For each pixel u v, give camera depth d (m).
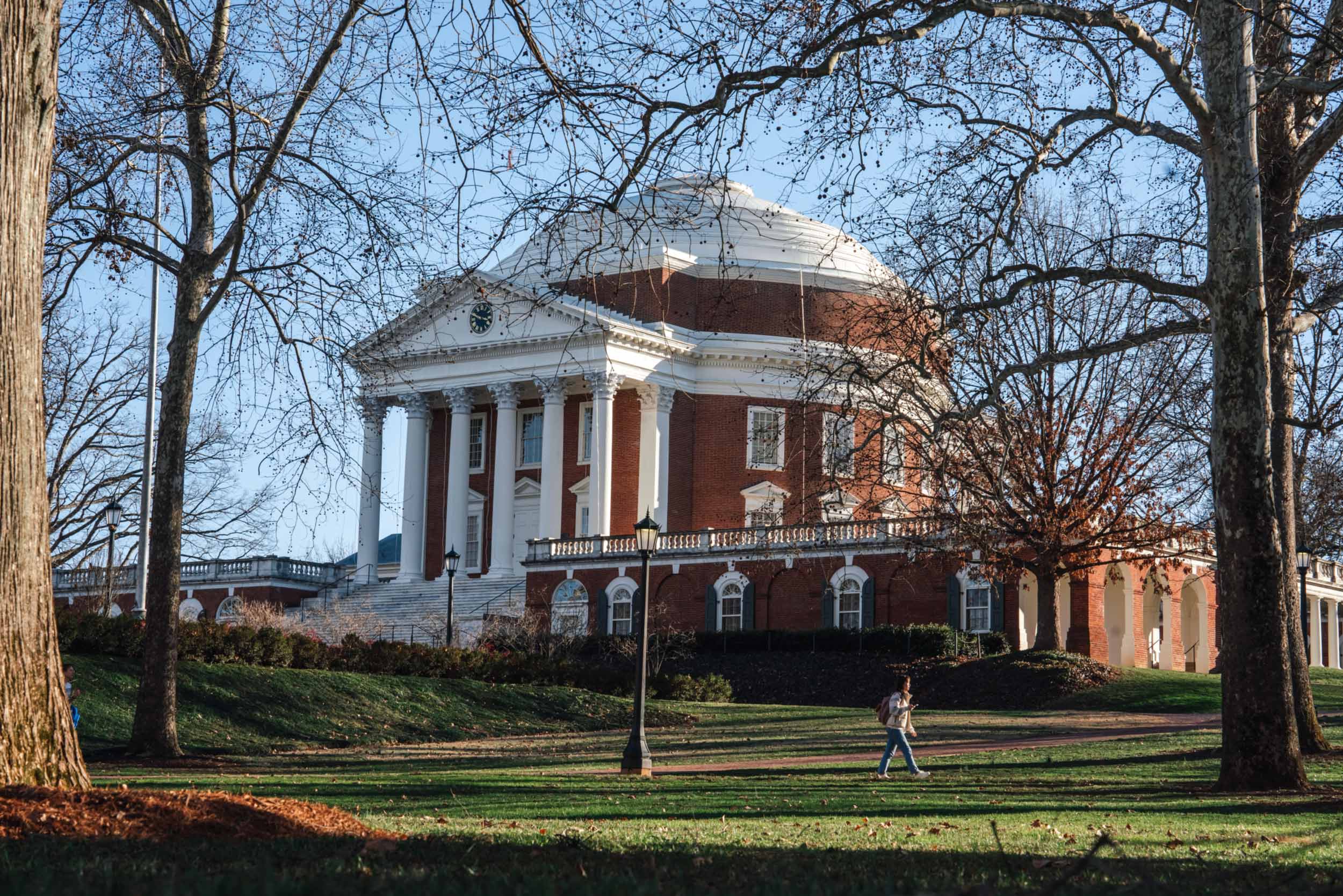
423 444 81.38
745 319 79.56
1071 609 57.19
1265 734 20.72
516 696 46.44
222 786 20.50
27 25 11.91
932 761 28.38
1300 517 58.09
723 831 13.16
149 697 29.92
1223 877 9.05
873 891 7.34
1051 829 14.10
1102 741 32.72
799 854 10.34
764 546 61.47
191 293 28.50
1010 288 23.77
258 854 8.73
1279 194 25.41
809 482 39.56
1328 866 10.88
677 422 78.81
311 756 33.38
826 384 30.44
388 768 29.47
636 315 78.50
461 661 48.09
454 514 80.44
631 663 61.28
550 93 18.72
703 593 67.25
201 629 41.09
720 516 78.00
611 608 70.00
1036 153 22.64
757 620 65.44
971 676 51.69
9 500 11.69
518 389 78.81
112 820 10.27
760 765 28.89
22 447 11.82
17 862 7.92
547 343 75.69
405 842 10.06
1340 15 23.61
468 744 39.00
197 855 8.62
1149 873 7.48
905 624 60.72
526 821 14.36
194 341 29.02
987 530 50.06
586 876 7.91
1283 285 25.30
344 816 12.31
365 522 82.06
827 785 22.33
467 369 79.50
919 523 60.72
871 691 53.50
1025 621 63.94
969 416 25.50
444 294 22.92
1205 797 19.56
